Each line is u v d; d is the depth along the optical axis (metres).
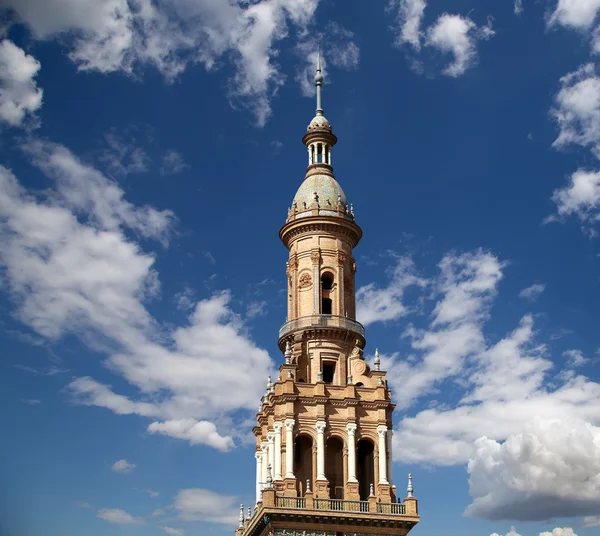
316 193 99.12
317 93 106.94
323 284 97.25
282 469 86.62
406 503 85.69
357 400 89.62
